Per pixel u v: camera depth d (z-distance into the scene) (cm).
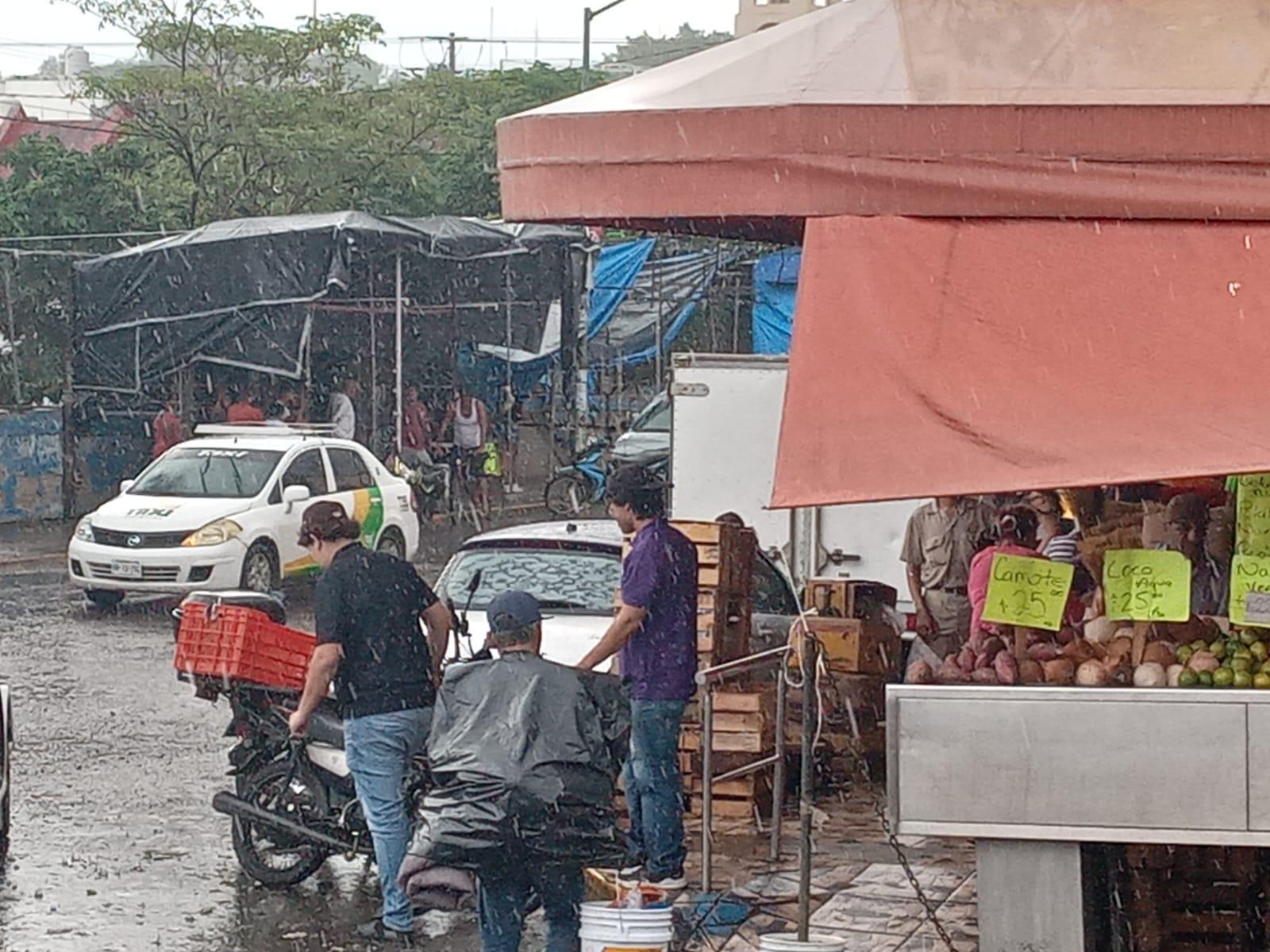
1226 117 641
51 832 1037
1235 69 684
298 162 3684
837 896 884
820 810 1088
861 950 789
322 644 814
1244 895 714
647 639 877
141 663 1620
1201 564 718
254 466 2033
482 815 676
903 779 662
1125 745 648
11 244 3173
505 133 760
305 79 3912
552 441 3341
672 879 884
